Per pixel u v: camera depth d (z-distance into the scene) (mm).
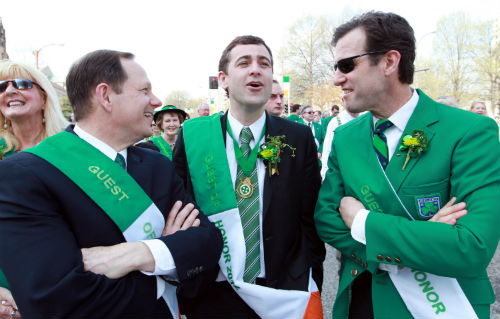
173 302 1335
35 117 1909
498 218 1207
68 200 1129
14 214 1035
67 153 1189
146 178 1356
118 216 1190
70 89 1290
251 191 1666
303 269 1691
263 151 1646
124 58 1298
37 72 1889
